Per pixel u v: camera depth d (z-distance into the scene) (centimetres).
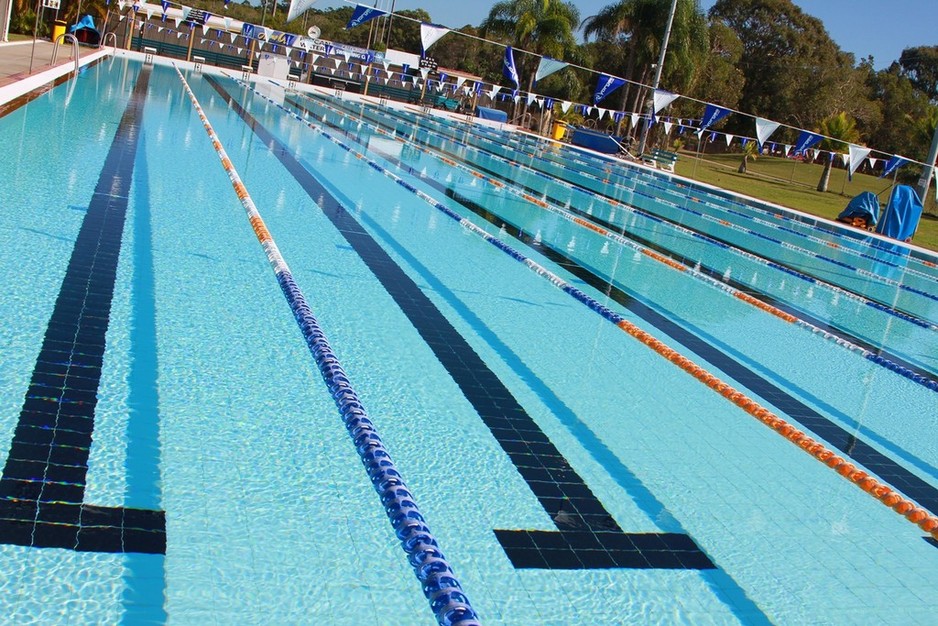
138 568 229
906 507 339
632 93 2942
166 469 282
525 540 281
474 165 1381
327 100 2216
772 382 507
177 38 2544
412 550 233
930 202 2217
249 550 247
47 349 354
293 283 490
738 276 835
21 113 915
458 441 348
